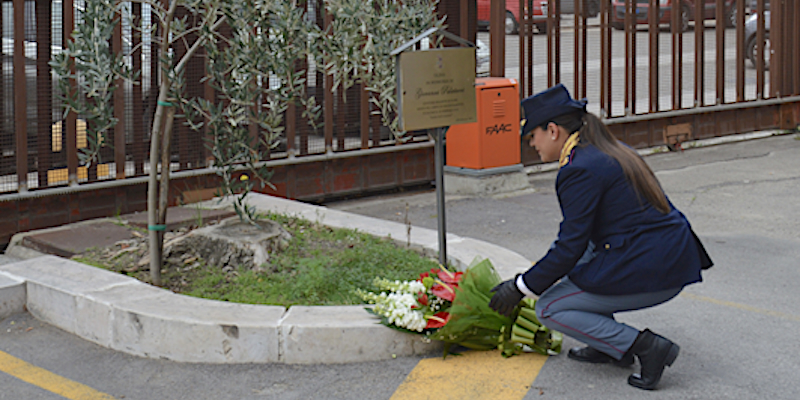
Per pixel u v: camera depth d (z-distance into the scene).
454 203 8.90
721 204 8.59
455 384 4.15
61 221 7.08
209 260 5.79
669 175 10.24
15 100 6.69
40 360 4.52
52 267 5.41
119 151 7.31
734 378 4.19
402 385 4.14
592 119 3.93
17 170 6.75
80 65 5.17
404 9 5.70
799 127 13.84
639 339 3.98
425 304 4.49
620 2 11.28
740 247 6.87
